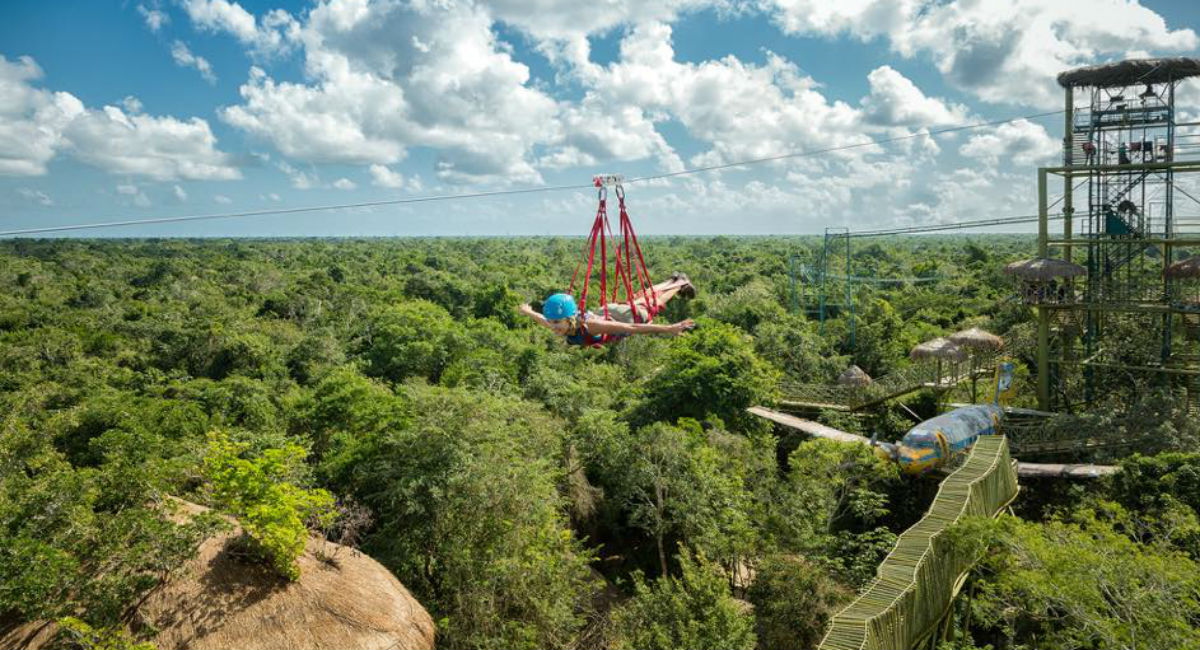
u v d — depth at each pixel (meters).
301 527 17.77
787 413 38.97
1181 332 33.59
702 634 18.27
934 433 26.73
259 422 34.88
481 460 23.28
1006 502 24.42
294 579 17.69
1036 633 20.44
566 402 37.22
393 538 22.83
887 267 97.94
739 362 36.78
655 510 27.41
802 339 48.94
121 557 16.20
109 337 55.59
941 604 18.70
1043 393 32.72
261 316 70.62
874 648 15.15
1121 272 35.81
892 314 54.09
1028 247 171.38
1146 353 32.31
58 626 14.88
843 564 24.20
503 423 26.69
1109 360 33.03
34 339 52.22
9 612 15.52
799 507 25.34
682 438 29.09
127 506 18.62
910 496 28.69
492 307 68.00
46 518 16.67
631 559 30.94
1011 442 29.14
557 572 23.02
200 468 21.88
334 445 29.00
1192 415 27.52
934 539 18.91
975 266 92.94
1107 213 32.22
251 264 116.00
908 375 35.31
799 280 78.00
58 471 19.83
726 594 19.27
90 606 15.02
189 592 16.45
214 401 37.56
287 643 16.08
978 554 18.94
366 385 32.06
